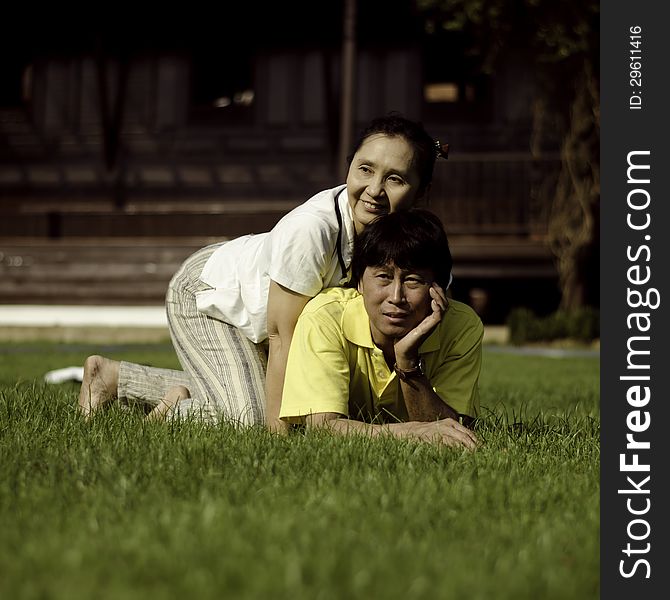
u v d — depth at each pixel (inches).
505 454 123.7
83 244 647.1
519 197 658.2
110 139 710.5
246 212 669.9
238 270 154.9
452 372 142.8
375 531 84.2
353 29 590.6
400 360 131.4
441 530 85.1
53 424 142.9
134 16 700.0
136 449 121.5
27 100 726.5
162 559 72.5
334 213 141.0
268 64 706.8
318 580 68.4
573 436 144.9
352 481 103.1
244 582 67.6
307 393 132.4
